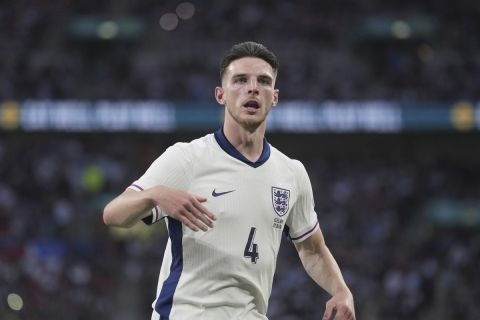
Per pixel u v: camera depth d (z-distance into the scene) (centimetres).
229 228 1389
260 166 1433
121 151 9912
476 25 10919
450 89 9538
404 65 10031
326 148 10219
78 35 10606
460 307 6531
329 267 1536
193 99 9481
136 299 6706
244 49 1419
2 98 9250
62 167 8938
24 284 6378
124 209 1312
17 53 10081
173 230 1388
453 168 10106
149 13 11019
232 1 11062
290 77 9694
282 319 6300
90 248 7312
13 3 10844
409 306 6475
